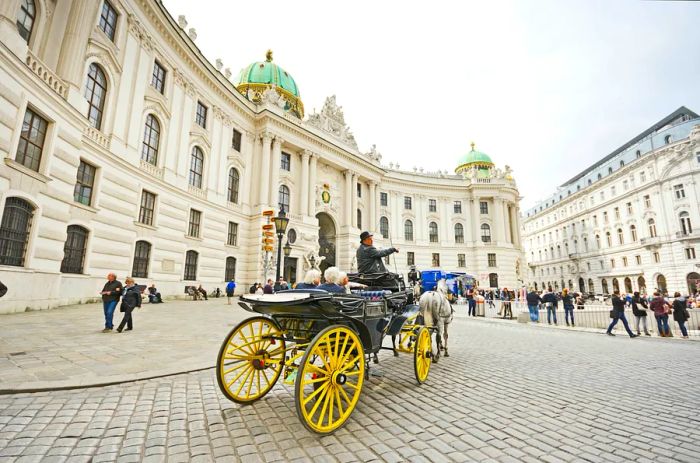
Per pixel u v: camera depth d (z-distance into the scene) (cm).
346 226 4116
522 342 1158
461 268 5325
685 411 488
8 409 437
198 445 363
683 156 4481
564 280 7006
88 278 1636
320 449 362
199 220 2623
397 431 413
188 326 1168
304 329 500
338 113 4434
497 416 465
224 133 2977
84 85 1672
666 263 4606
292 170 3634
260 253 3008
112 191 1812
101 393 514
